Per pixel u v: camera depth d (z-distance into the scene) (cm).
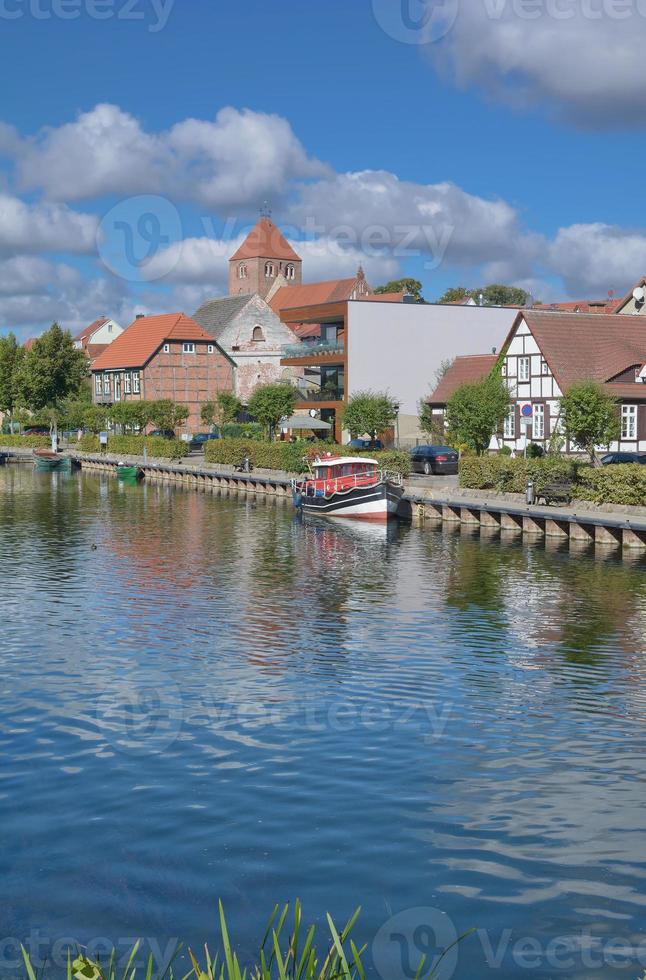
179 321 11131
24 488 7288
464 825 1323
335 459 5291
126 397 11412
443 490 5303
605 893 1144
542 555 3706
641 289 8406
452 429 6059
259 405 7625
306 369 9475
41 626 2548
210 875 1187
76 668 2133
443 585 3103
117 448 9788
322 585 3138
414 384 8056
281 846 1261
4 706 1855
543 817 1352
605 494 4322
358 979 945
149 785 1466
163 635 2441
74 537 4431
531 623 2542
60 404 12375
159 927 1073
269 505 5869
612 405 4778
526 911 1104
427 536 4334
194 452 9456
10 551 3981
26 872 1196
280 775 1503
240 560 3703
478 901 1125
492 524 4619
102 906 1117
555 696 1906
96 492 6906
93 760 1567
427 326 8069
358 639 2388
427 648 2295
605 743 1648
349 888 1155
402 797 1417
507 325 8344
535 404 6506
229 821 1336
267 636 2428
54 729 1720
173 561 3688
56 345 12275
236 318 11488
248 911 1104
